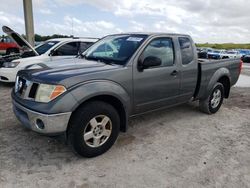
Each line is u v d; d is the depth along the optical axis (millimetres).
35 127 2990
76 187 2711
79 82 3049
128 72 3543
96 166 3141
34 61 7527
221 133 4445
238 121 5176
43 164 3129
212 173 3096
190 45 4672
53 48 7977
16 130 4109
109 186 2752
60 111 2877
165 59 4148
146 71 3785
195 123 4902
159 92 4078
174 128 4574
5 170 2947
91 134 3229
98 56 4160
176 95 4453
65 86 2938
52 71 3256
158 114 5348
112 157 3383
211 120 5145
